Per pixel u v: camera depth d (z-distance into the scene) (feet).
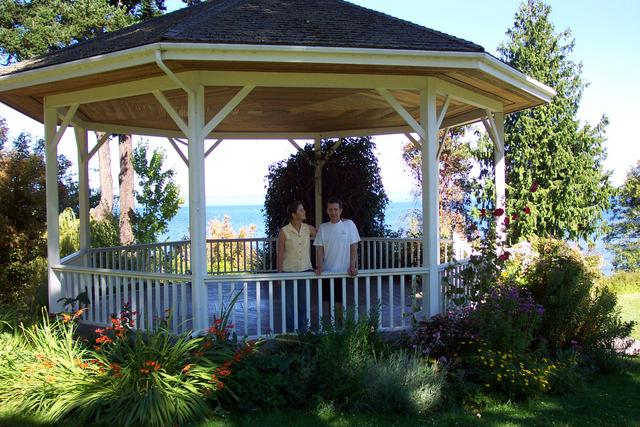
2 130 43.11
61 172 39.68
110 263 33.04
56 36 54.34
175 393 14.53
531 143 45.37
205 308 17.65
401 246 35.78
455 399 15.84
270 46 15.76
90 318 20.68
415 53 16.81
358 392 15.25
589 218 45.73
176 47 15.31
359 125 32.01
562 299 19.80
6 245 30.32
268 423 14.23
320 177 34.83
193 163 17.54
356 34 17.63
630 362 20.21
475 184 47.29
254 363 16.01
